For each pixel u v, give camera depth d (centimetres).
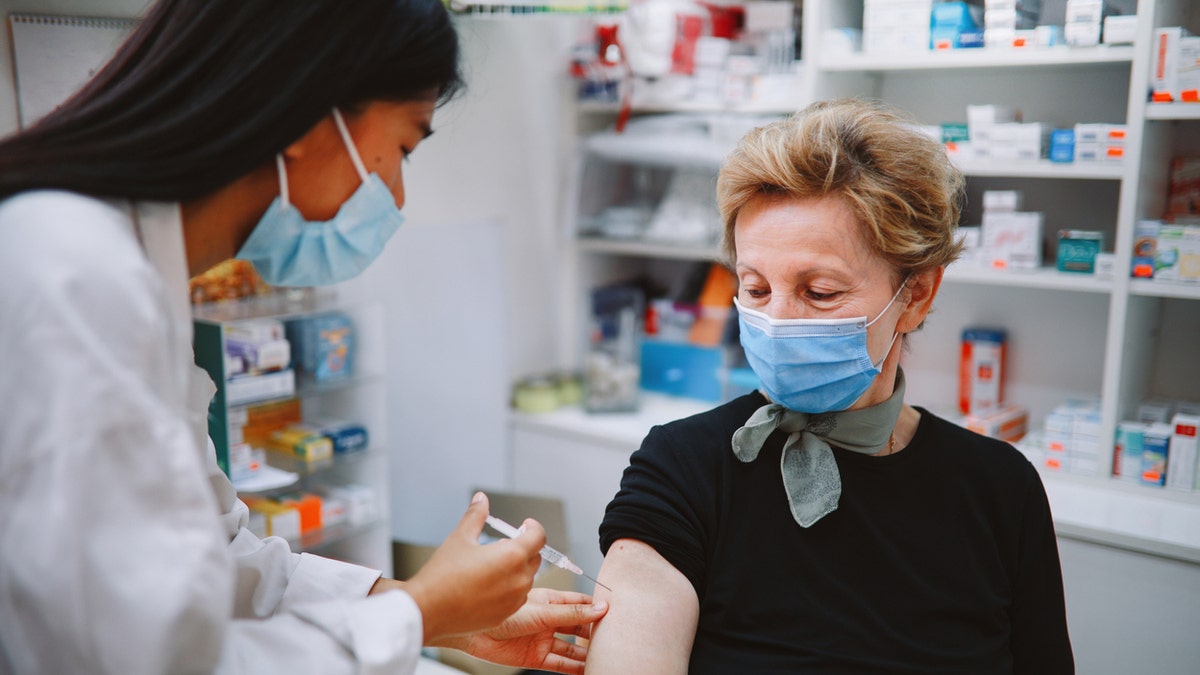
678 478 113
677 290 349
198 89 78
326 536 238
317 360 236
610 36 302
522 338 330
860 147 107
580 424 304
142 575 66
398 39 83
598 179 330
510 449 326
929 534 112
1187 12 233
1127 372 232
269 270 97
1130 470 230
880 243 106
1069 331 263
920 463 116
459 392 306
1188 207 239
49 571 63
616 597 106
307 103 79
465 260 302
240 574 95
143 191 74
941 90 274
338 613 81
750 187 110
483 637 108
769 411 115
